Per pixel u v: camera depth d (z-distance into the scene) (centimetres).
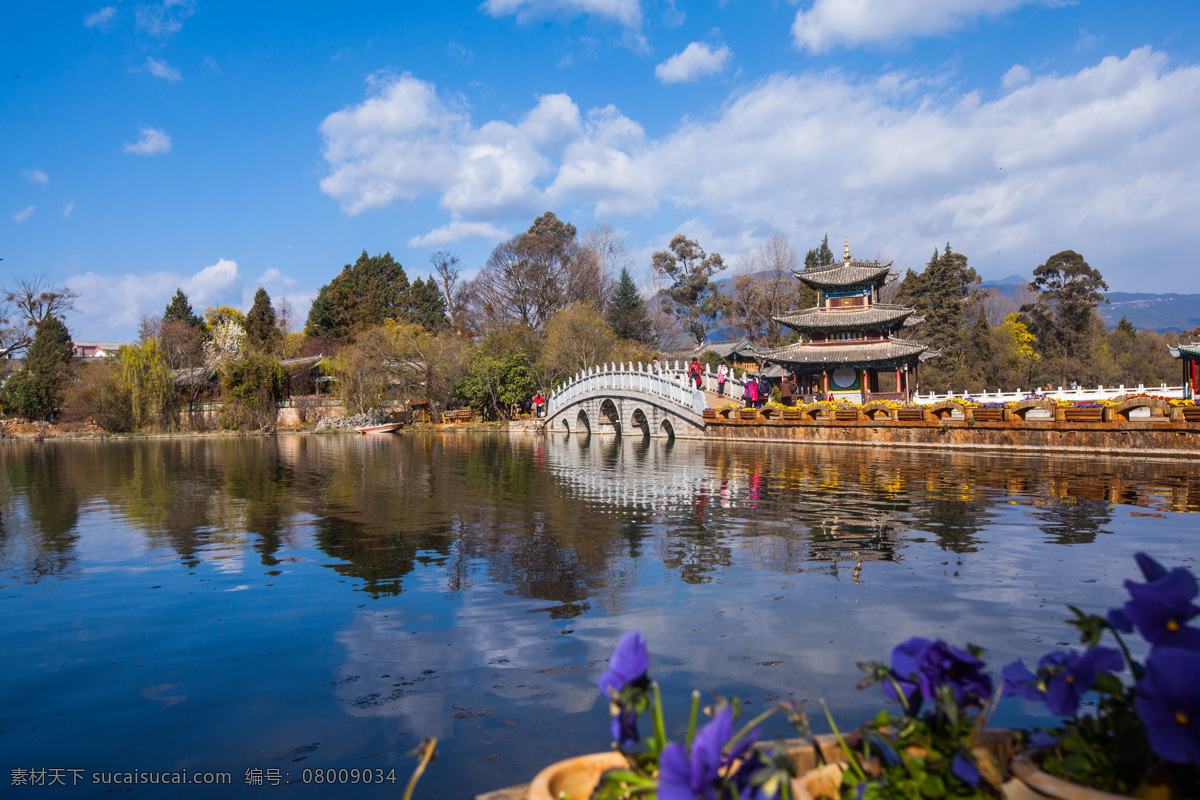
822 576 896
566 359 6159
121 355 6481
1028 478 1828
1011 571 901
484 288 8781
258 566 1030
